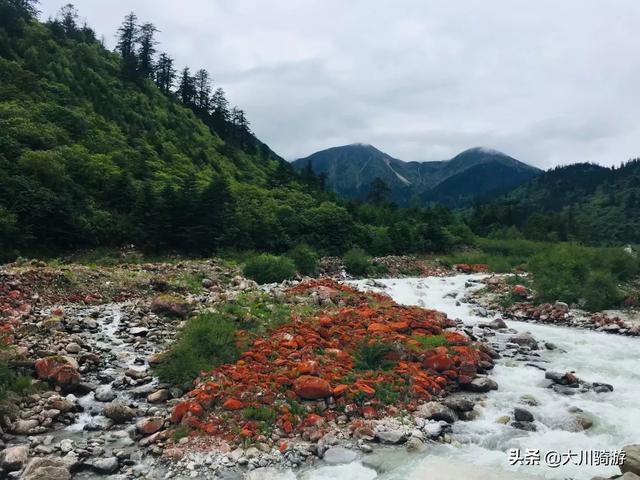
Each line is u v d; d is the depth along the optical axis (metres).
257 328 17.16
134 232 38.75
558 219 90.25
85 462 9.88
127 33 95.19
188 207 40.97
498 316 27.59
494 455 10.66
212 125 92.75
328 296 22.84
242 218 44.72
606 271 32.38
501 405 13.48
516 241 65.69
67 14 92.38
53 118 51.31
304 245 43.28
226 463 10.03
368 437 11.26
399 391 13.31
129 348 16.02
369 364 14.84
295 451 10.54
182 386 13.38
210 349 14.76
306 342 15.66
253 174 76.19
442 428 11.85
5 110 45.44
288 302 21.39
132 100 75.56
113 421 11.73
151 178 49.44
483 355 17.08
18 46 65.69
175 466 9.91
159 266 29.00
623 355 19.08
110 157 46.94
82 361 14.40
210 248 41.41
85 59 77.75
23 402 11.91
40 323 16.20
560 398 14.10
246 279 27.75
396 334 16.91
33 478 8.93
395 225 59.69
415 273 46.50
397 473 9.80
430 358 15.14
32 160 36.38
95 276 23.16
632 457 9.66
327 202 57.78
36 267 23.09
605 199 140.88
